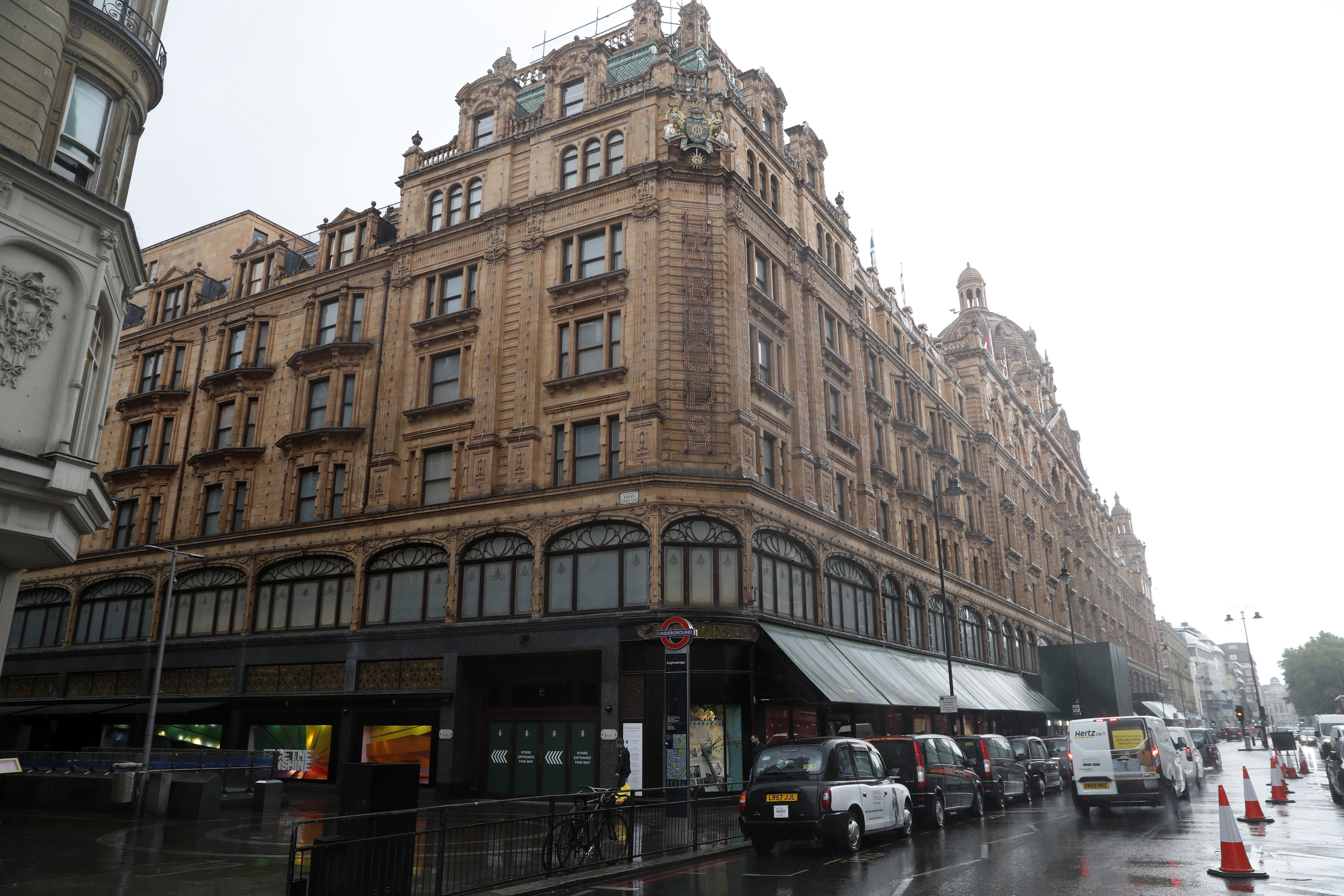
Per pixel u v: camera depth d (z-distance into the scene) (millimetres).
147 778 22328
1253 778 40969
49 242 15336
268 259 41531
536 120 35719
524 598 29250
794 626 30281
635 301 30172
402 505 33062
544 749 28359
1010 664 55219
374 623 32094
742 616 27156
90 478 16328
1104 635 85250
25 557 16609
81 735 38625
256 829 19719
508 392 31875
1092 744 23766
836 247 41562
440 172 36656
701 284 30172
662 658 26594
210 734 35219
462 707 29422
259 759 28062
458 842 12766
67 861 15055
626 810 15922
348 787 11438
